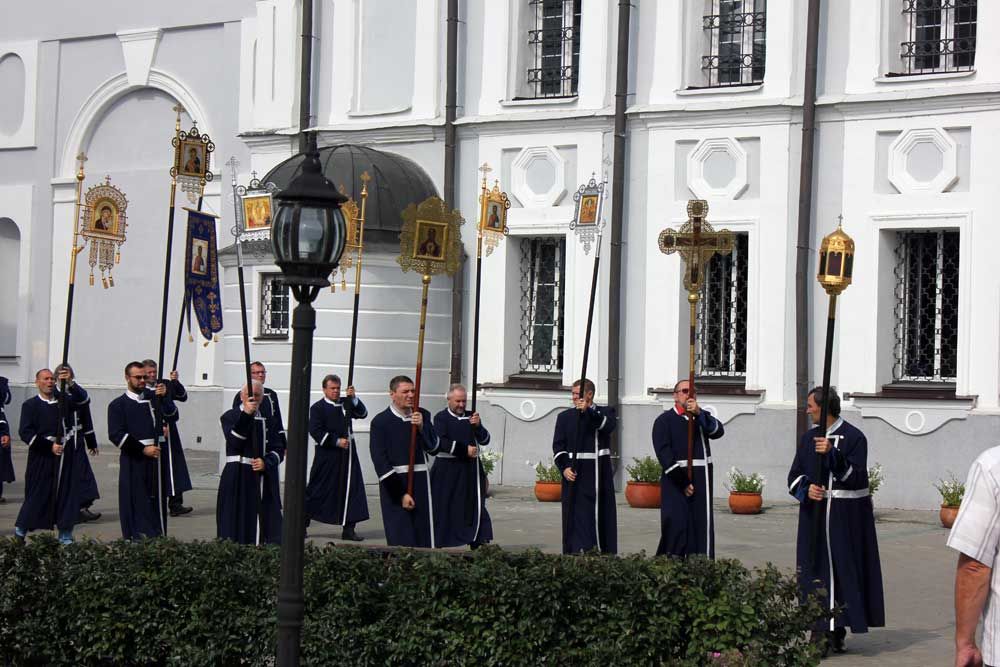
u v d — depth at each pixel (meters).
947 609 13.09
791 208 21.14
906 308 20.66
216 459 27.33
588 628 9.36
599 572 9.41
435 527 15.53
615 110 22.33
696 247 14.06
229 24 28.44
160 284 29.61
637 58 22.44
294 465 8.93
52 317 30.72
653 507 20.53
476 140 23.61
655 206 22.11
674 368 21.86
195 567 10.32
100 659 10.50
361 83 24.86
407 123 24.14
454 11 23.75
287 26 25.55
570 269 22.69
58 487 16.73
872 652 11.31
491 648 9.36
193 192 16.11
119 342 30.05
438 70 24.06
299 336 9.02
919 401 20.00
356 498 17.58
